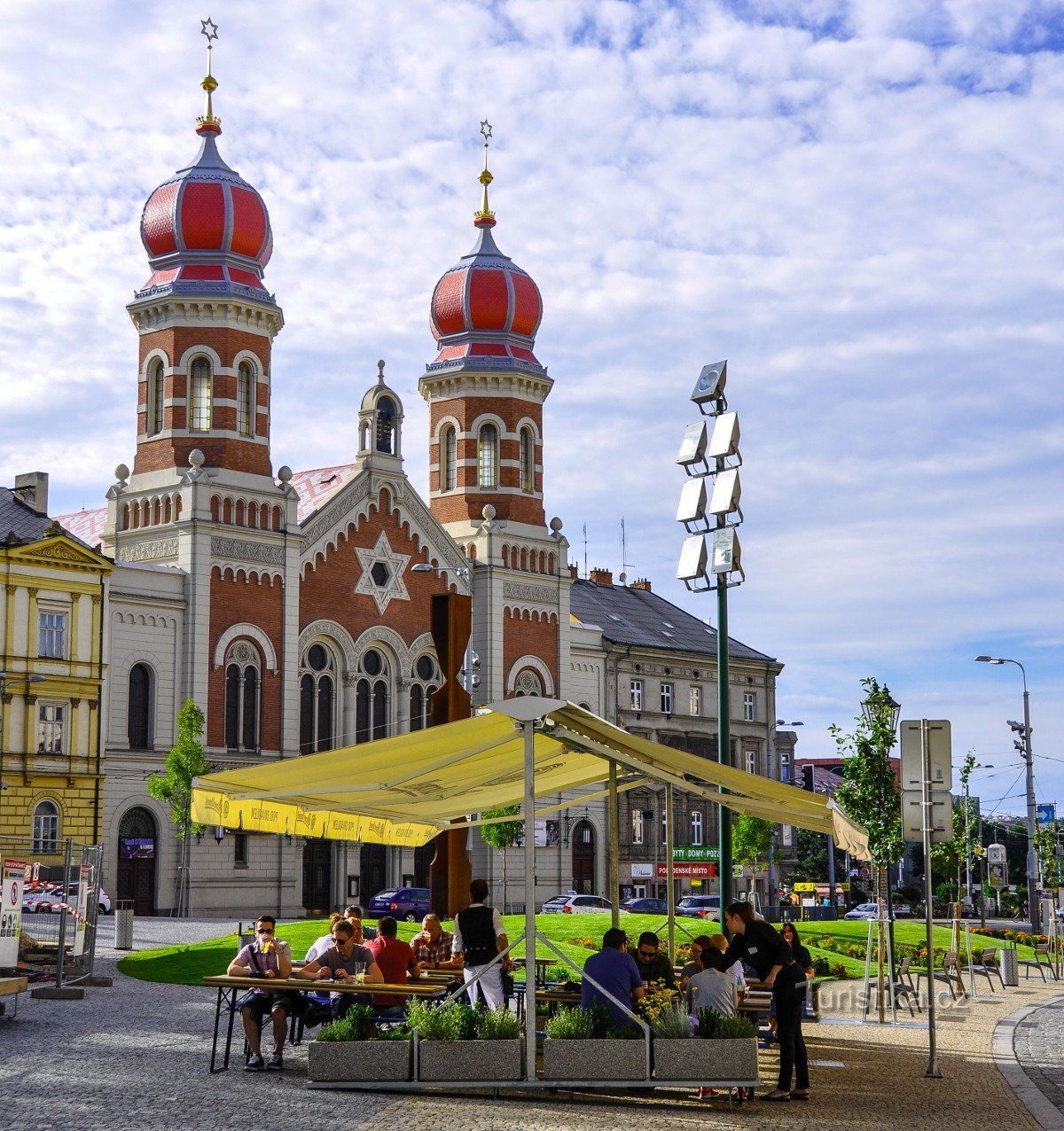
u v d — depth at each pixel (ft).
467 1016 59.72
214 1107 53.78
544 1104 57.16
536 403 289.53
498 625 275.18
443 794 73.36
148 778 216.13
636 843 298.97
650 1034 58.90
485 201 294.66
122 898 216.54
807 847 407.64
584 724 66.74
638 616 330.95
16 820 205.16
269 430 244.63
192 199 241.35
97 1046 71.56
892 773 128.67
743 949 63.62
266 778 61.93
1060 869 285.23
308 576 246.68
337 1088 58.65
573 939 141.28
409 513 264.11
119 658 219.41
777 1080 68.49
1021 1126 55.72
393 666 260.21
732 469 96.48
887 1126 54.75
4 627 206.49
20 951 108.17
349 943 69.62
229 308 238.48
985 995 130.62
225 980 63.57
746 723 334.24
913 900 374.84
